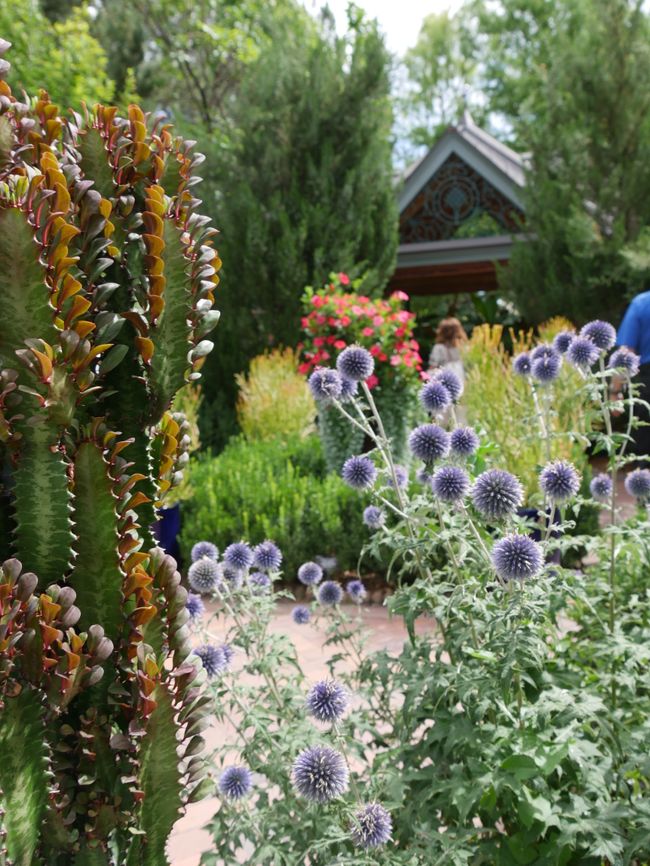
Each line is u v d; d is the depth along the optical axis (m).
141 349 1.23
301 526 6.12
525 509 4.63
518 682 2.08
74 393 1.13
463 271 16.30
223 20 19.17
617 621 2.72
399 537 2.37
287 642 2.44
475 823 2.44
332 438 7.33
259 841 2.13
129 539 1.19
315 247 11.77
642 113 13.04
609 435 2.92
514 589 2.08
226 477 6.96
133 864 1.21
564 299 13.26
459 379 3.24
